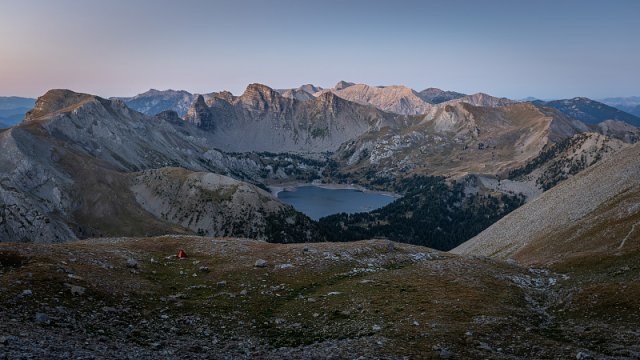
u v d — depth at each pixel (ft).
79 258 182.09
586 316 164.76
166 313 145.28
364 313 154.81
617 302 168.66
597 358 118.52
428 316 151.53
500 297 185.16
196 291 174.81
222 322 143.95
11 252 162.71
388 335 131.54
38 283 137.69
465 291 186.60
